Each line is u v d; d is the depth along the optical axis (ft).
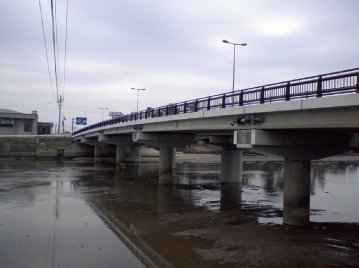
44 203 108.68
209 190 137.69
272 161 305.12
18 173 198.39
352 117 59.52
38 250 64.85
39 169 225.76
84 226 81.92
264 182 164.55
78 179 171.63
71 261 59.67
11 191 131.34
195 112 106.11
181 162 292.20
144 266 57.72
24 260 59.88
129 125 174.50
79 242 69.87
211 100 101.65
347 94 56.44
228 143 154.30
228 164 159.02
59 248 66.18
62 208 101.60
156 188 142.72
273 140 78.74
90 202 111.45
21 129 402.93
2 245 67.46
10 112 417.49
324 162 306.14
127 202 111.96
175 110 124.47
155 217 91.56
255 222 85.25
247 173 206.90
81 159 327.47
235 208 102.73
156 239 72.23
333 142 82.48
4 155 315.78
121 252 64.23
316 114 66.13
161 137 156.66
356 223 83.41
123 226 82.48
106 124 228.22
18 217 89.51
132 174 197.88
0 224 82.64
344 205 106.63
